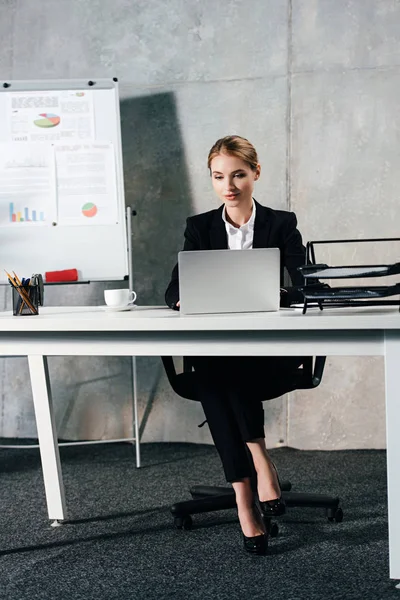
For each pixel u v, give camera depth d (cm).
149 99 413
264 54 400
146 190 416
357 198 391
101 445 420
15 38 424
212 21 405
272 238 288
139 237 417
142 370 419
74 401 425
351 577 218
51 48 421
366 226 391
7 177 387
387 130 388
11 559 245
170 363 264
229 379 243
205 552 244
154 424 419
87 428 424
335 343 197
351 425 395
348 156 392
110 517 289
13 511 301
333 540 251
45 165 387
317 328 189
